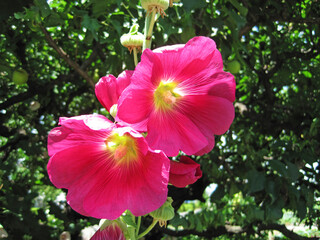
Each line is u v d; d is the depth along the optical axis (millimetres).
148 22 228
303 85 746
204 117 225
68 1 494
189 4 363
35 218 598
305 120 684
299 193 550
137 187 192
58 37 680
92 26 423
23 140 666
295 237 677
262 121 708
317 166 635
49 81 744
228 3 528
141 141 180
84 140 193
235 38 487
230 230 688
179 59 202
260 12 566
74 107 976
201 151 226
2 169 524
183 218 605
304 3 628
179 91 225
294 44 740
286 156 581
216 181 620
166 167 183
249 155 601
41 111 739
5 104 677
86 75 555
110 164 199
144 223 610
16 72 599
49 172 189
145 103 205
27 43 669
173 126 219
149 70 193
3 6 418
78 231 631
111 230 215
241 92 798
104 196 195
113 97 216
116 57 542
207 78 217
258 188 542
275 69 709
